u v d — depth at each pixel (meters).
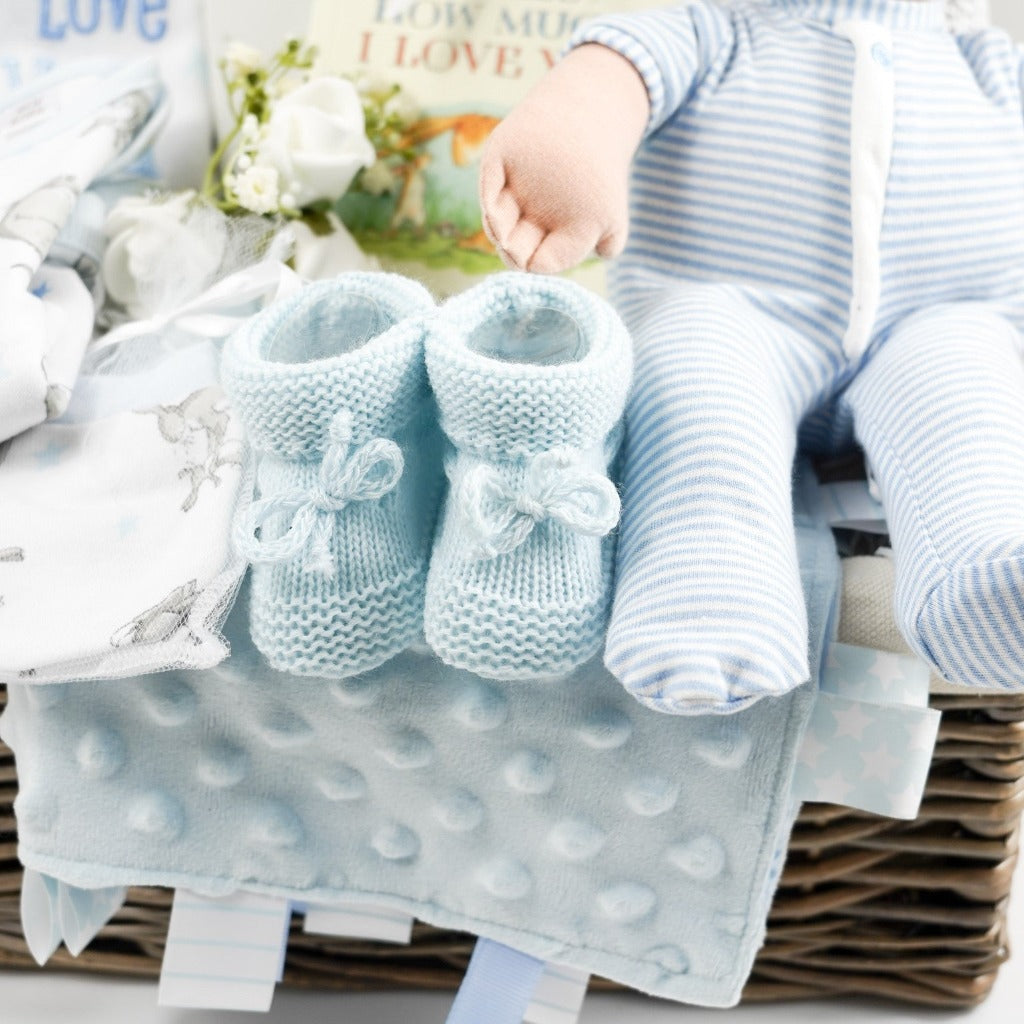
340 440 0.54
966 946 0.75
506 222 0.64
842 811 0.69
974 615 0.52
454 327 0.57
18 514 0.66
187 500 0.64
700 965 0.68
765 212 0.75
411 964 0.80
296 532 0.54
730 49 0.77
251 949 0.74
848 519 0.72
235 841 0.70
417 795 0.68
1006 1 1.10
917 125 0.73
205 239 0.83
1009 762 0.67
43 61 0.96
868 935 0.75
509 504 0.54
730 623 0.52
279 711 0.65
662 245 0.78
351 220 0.95
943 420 0.62
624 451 0.63
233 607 0.62
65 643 0.60
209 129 0.97
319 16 0.95
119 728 0.68
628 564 0.57
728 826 0.65
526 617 0.54
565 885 0.68
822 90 0.75
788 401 0.70
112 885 0.71
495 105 0.92
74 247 0.82
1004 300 0.76
